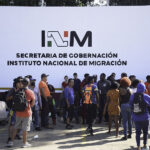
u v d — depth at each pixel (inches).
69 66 506.6
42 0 566.9
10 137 275.3
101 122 403.5
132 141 289.7
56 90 502.9
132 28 503.5
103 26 504.4
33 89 339.9
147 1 566.6
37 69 505.4
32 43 504.4
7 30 502.0
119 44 505.7
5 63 503.2
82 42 505.4
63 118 401.4
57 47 505.4
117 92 306.2
